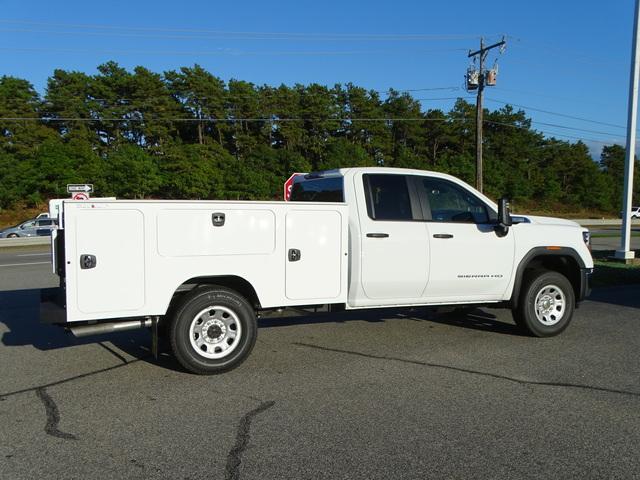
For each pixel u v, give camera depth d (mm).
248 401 4820
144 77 67375
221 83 71875
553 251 7180
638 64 16031
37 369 5773
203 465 3660
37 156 51250
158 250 5250
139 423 4348
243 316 5590
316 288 5902
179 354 5402
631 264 15484
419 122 79188
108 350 6500
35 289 11516
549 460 3727
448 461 3707
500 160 79125
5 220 48281
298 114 73562
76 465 3660
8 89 60219
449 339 7012
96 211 5039
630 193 16125
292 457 3768
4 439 4062
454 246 6609
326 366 5840
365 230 6188
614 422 4367
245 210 5547
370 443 3975
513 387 5180
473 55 31828
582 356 6246
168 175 53219
